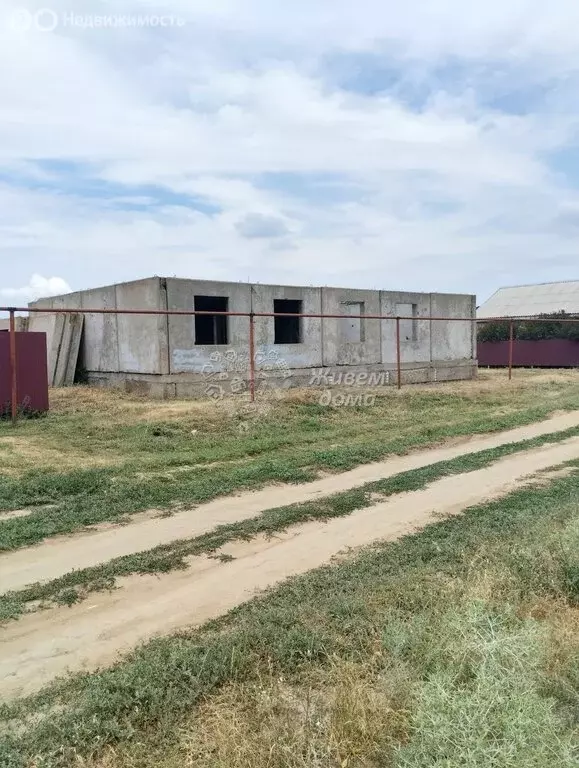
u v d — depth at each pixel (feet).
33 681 10.55
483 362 108.37
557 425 39.37
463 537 17.35
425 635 10.75
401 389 55.93
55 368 57.47
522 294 140.15
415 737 7.83
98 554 16.51
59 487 22.44
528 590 13.19
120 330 52.90
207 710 9.42
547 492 22.66
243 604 13.33
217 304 53.78
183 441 32.73
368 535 18.16
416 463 28.48
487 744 7.20
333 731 8.46
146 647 11.43
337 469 27.02
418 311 68.08
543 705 8.00
